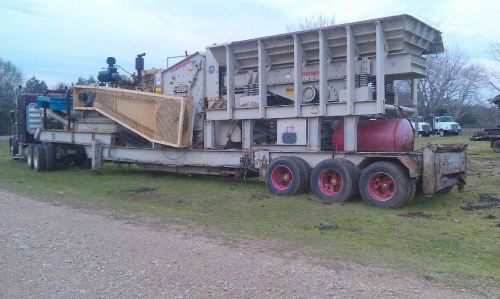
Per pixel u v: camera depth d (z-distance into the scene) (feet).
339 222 30.45
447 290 17.16
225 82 47.16
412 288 17.31
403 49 37.01
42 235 25.29
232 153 45.32
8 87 290.97
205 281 18.08
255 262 20.35
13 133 79.71
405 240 25.90
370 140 37.99
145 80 56.39
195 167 49.39
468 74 206.59
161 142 49.85
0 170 63.10
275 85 42.73
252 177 49.06
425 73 39.70
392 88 41.27
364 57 38.04
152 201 38.81
